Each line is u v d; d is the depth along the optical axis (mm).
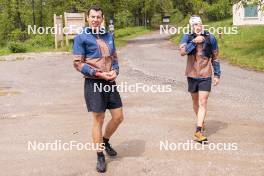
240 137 7047
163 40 35250
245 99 10133
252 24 31828
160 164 5828
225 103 9727
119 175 5488
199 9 41625
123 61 19344
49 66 18656
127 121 8328
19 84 13695
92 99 5582
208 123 7996
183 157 6105
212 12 41094
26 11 51469
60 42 29953
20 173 5691
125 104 9969
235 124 7902
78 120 8625
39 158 6293
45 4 48656
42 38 33156
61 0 38969
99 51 5543
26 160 6219
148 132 7492
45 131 7844
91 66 5555
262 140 6871
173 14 69125
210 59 6805
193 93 7016
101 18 5605
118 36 47438
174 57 20469
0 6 52844
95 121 5660
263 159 5965
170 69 15906
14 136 7562
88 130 7801
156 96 10836
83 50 5551
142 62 18547
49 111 9586
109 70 5613
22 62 20906
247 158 6020
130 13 69188
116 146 6707
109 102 5785
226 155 6156
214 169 5605
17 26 52688
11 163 6109
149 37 41938
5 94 11938
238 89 11445
